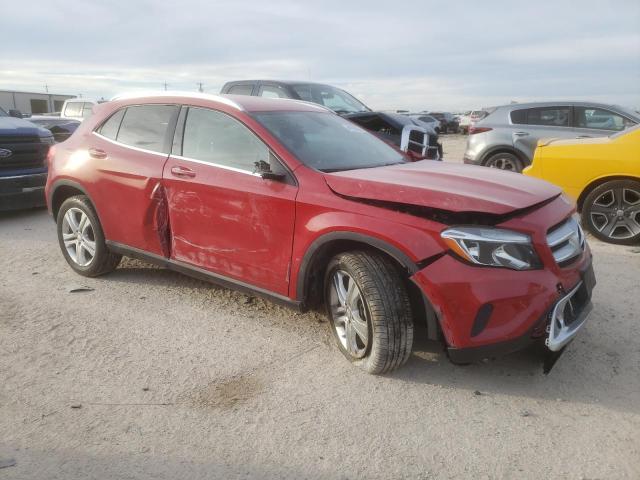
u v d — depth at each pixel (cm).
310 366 356
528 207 318
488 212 300
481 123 1036
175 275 526
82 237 512
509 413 304
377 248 326
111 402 315
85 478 253
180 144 434
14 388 329
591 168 642
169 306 454
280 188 366
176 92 459
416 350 375
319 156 390
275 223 366
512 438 283
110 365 358
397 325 321
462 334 303
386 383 335
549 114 967
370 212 327
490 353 304
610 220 645
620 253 604
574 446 276
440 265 304
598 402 313
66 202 513
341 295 351
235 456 269
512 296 297
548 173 676
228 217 391
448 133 4288
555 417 300
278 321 425
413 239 309
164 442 280
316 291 372
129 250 469
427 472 258
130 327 414
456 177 358
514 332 299
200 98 436
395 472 258
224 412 306
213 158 411
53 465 262
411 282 327
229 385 334
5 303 460
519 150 978
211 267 412
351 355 351
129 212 457
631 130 636
